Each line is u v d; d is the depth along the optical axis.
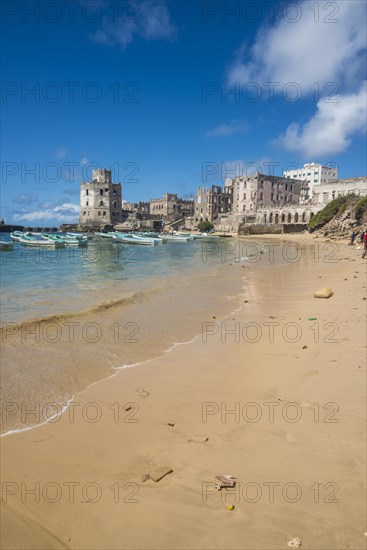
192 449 5.07
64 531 3.71
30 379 7.57
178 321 12.42
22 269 30.12
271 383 7.15
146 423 5.85
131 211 149.38
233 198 122.69
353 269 23.95
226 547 3.41
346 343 9.03
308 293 16.77
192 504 4.00
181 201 156.75
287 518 3.74
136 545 3.48
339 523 3.64
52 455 5.04
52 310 13.72
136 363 8.60
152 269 29.72
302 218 92.62
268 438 5.23
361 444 4.93
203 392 6.95
